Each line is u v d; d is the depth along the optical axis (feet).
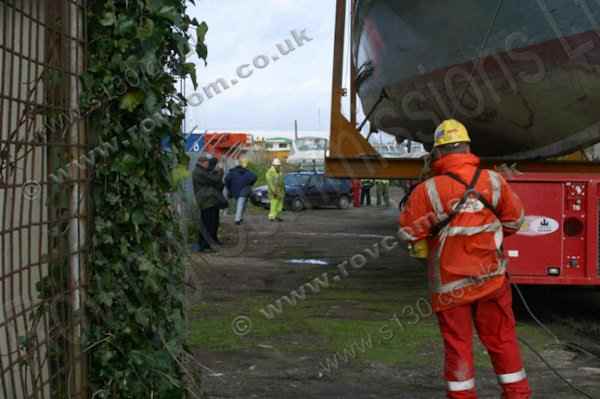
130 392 13.33
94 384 13.24
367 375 20.77
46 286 12.10
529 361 22.29
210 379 20.21
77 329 12.84
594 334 25.76
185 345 14.85
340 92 33.96
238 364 21.76
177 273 14.24
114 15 12.68
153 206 13.44
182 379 14.46
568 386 19.74
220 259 46.73
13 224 11.13
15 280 11.28
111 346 13.23
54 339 12.23
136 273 13.23
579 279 26.07
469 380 16.29
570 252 26.12
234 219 74.13
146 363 13.37
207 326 26.48
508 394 16.46
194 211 50.29
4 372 10.87
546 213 26.17
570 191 26.11
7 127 10.89
